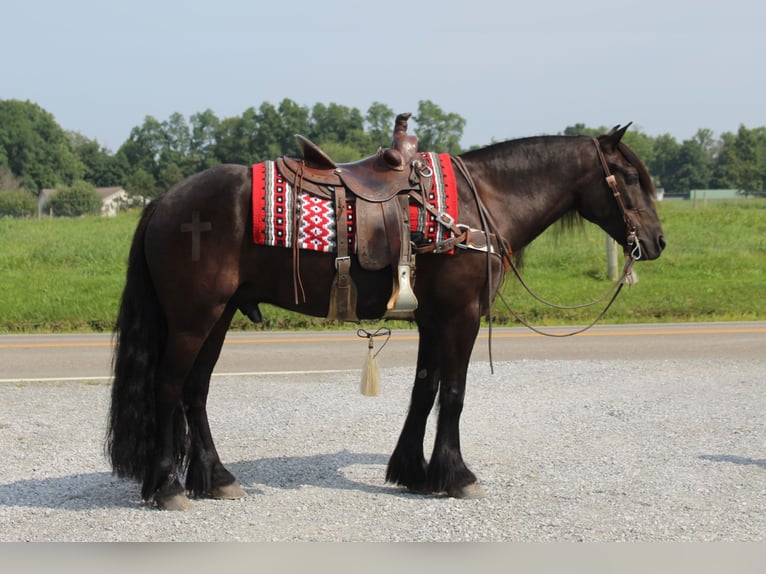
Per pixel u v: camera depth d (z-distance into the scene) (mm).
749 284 20984
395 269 5406
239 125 61906
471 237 5551
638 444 7172
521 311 16938
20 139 81500
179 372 5410
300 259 5391
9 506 5609
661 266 23469
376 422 8039
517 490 5938
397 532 5109
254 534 5070
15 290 19000
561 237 6449
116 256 24344
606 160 6016
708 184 79625
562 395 9148
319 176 5480
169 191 5477
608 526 5199
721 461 6652
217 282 5328
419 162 5609
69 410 8492
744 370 10688
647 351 12500
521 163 5973
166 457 5492
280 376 10445
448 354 5664
